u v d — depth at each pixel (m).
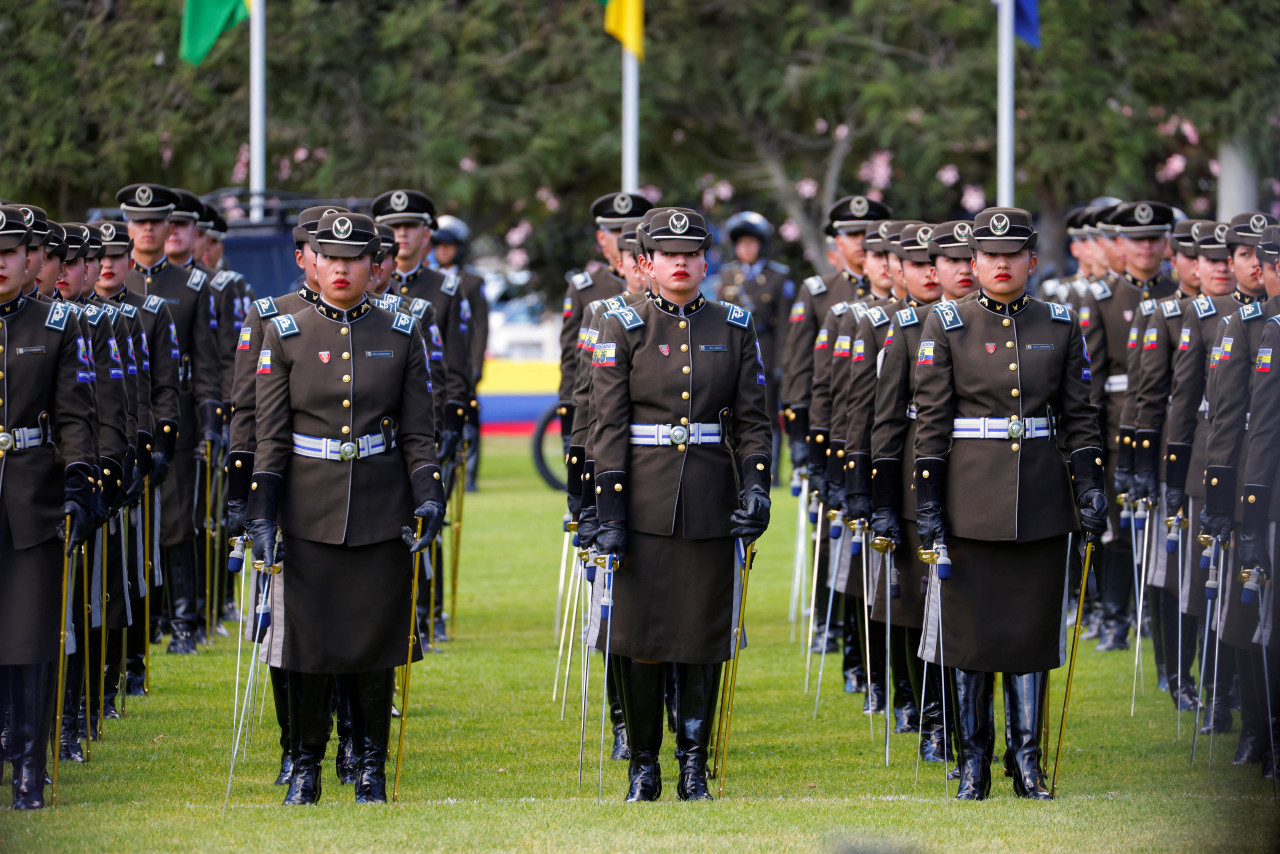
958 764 23.75
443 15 80.38
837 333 32.06
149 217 33.72
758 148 89.69
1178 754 26.53
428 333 29.98
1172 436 28.31
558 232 104.75
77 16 75.62
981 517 23.22
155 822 21.30
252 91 70.25
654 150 90.94
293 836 20.30
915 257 27.72
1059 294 38.56
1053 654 23.39
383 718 23.22
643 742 23.33
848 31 82.62
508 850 19.59
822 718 29.73
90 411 23.16
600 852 19.47
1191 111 76.06
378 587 22.78
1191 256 32.22
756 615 41.41
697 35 83.75
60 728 24.41
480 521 57.59
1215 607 26.11
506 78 82.50
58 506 22.89
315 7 78.06
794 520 58.75
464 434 35.62
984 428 23.52
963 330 23.75
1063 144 77.88
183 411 34.28
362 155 80.62
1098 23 79.38
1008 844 19.81
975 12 79.00
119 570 27.64
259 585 22.69
